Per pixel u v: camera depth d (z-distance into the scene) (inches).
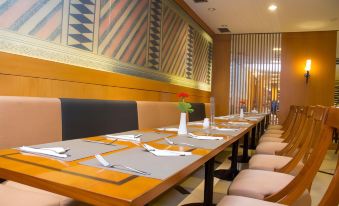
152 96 191.9
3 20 92.7
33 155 50.3
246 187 69.1
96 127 119.2
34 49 104.3
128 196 30.5
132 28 167.9
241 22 281.7
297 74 307.0
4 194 55.4
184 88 247.8
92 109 117.6
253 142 257.8
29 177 37.9
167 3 213.3
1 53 91.6
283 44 311.7
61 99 103.7
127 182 35.5
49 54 110.9
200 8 248.1
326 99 298.5
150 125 158.7
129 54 165.5
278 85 313.9
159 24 202.4
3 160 46.1
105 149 57.7
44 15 108.2
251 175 78.9
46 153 50.8
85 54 130.1
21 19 99.0
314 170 58.0
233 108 328.2
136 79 170.6
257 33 319.9
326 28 289.6
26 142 87.1
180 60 241.9
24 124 86.7
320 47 301.0
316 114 89.6
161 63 207.3
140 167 43.1
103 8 141.4
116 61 153.5
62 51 117.3
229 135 91.7
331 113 54.6
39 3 105.9
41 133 92.5
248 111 323.0
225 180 146.2
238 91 327.0
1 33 92.1
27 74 101.0
